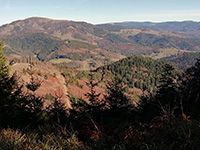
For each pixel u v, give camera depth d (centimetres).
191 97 1378
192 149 653
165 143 700
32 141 758
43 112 1919
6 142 735
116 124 922
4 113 1576
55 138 765
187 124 757
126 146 701
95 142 732
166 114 864
